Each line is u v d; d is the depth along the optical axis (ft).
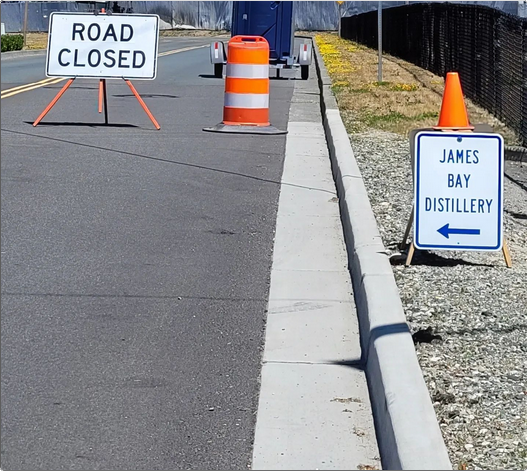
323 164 41.68
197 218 31.01
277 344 19.90
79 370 18.44
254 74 50.98
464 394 16.70
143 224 30.07
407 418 14.60
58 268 25.20
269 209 32.55
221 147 45.52
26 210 31.58
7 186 35.32
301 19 288.51
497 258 25.73
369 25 160.76
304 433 15.84
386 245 27.04
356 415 16.53
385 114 55.67
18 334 20.33
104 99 53.16
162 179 37.24
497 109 55.57
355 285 23.35
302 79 98.53
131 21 51.60
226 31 286.05
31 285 23.71
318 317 21.58
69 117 56.29
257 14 96.78
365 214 27.61
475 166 23.56
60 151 43.24
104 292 23.26
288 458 14.97
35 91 72.95
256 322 21.29
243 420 16.35
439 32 86.63
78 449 15.29
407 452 13.64
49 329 20.65
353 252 24.97
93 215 31.09
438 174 23.59
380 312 19.19
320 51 142.20
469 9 67.62
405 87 71.82
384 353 17.10
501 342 19.29
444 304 21.62
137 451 15.24
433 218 23.65
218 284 24.06
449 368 17.94
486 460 14.33
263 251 27.22
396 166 39.63
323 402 17.02
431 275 24.02
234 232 29.30
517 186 36.91
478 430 15.34
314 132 52.19
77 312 21.79
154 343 19.92
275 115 60.85
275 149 45.52
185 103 65.77
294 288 23.80
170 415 16.55
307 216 31.60
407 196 33.71
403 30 119.55
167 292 23.36
